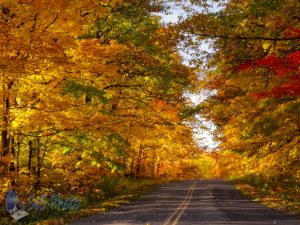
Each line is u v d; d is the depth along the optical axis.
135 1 23.14
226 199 26.64
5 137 16.52
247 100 23.27
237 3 16.55
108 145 21.30
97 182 25.27
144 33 24.56
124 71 24.34
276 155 26.72
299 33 15.48
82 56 16.97
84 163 24.02
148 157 56.84
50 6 13.57
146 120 23.38
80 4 14.77
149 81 25.89
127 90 25.55
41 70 14.62
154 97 26.41
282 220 15.54
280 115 22.39
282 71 15.22
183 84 26.08
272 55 15.55
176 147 46.25
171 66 24.73
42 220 16.03
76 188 24.84
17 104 16.27
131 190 34.75
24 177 17.27
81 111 17.70
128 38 24.59
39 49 13.74
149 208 20.81
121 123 19.70
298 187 33.44
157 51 24.14
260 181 40.97
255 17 15.91
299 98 20.67
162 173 70.19
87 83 17.23
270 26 15.97
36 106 16.17
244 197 28.38
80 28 15.00
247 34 16.53
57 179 20.83
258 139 27.67
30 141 19.84
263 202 24.11
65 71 15.41
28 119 16.03
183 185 44.34
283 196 27.94
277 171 32.06
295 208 19.22
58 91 16.12
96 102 21.03
